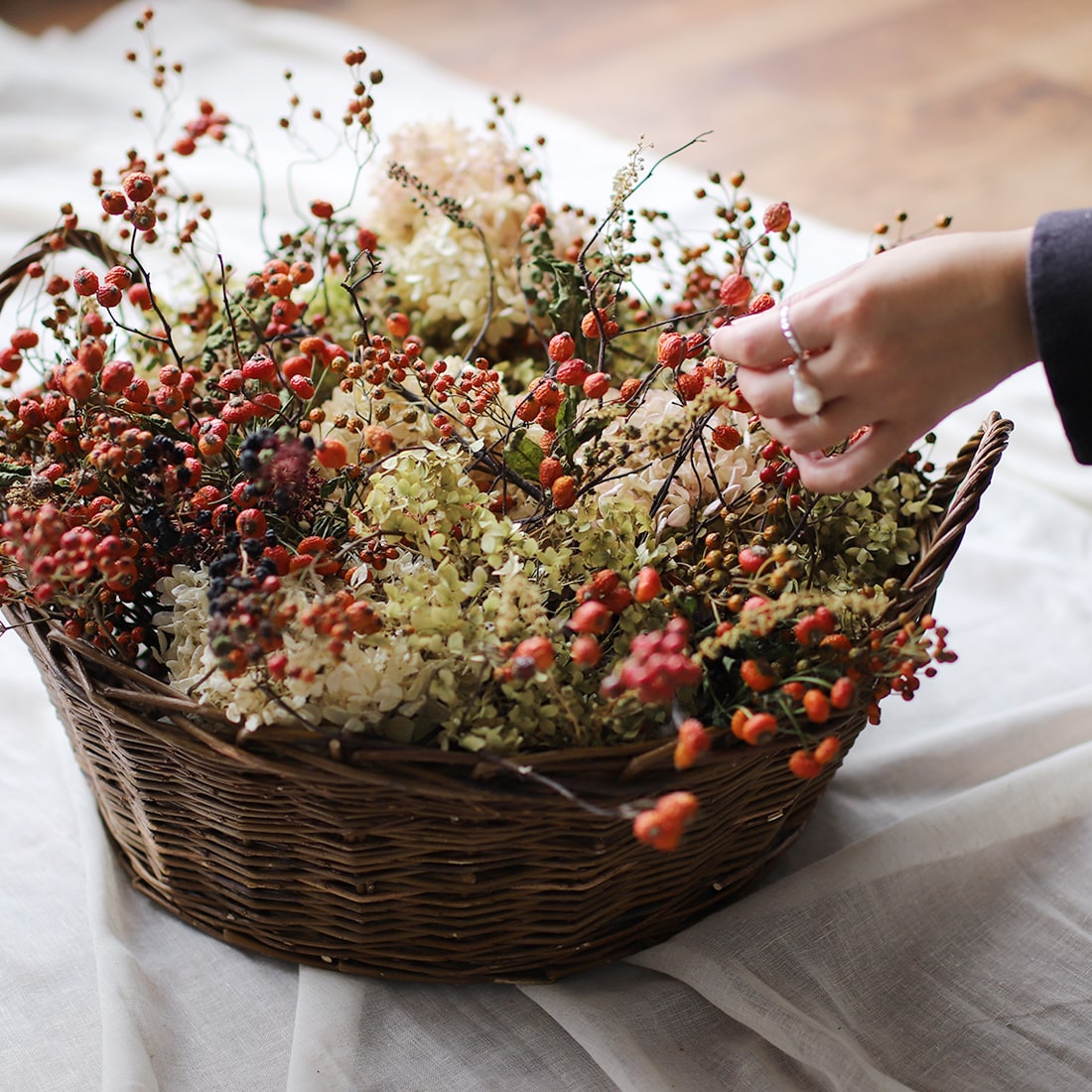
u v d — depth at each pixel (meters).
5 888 0.97
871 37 2.50
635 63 2.48
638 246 1.54
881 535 0.91
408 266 1.05
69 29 2.51
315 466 0.90
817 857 0.99
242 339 1.02
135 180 0.86
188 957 0.93
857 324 0.79
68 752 1.05
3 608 0.89
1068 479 1.28
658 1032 0.89
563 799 0.80
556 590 0.83
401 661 0.81
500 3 2.75
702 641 0.82
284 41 2.09
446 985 0.92
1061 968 0.93
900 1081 0.89
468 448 0.88
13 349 0.91
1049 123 2.15
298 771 0.80
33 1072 0.89
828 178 2.06
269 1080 0.88
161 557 0.87
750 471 0.90
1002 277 0.79
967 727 1.05
